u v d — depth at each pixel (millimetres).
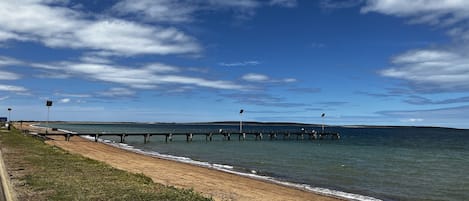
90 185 13125
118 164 29578
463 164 42406
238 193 19344
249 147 63969
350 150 60781
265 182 24719
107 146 54688
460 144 87562
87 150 43031
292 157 45969
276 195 19688
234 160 41281
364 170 34531
